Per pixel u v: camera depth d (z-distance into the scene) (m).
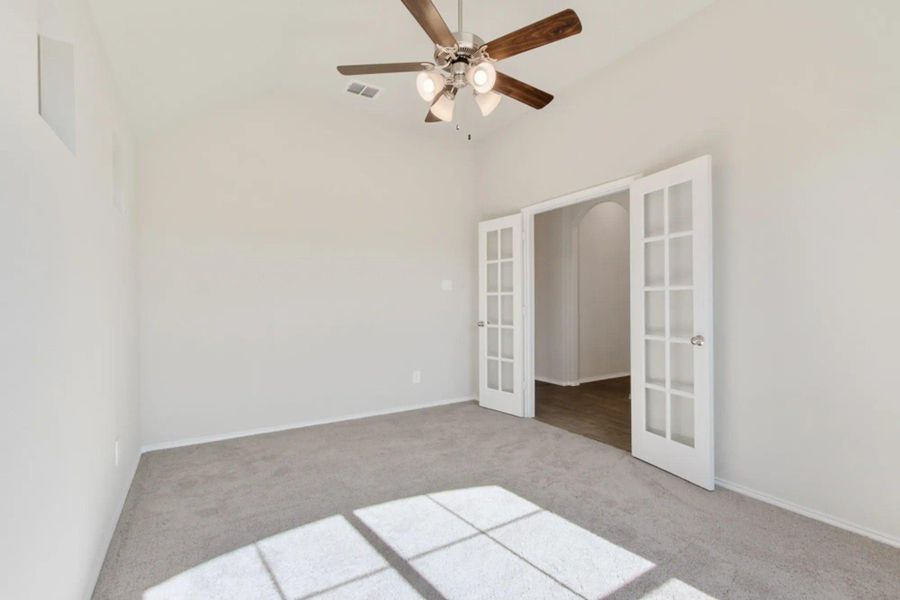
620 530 2.19
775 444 2.45
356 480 2.80
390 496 2.58
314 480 2.80
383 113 4.37
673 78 2.98
